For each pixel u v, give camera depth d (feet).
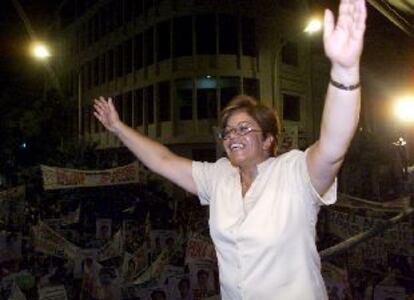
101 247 27.48
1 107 62.75
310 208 5.31
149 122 89.04
